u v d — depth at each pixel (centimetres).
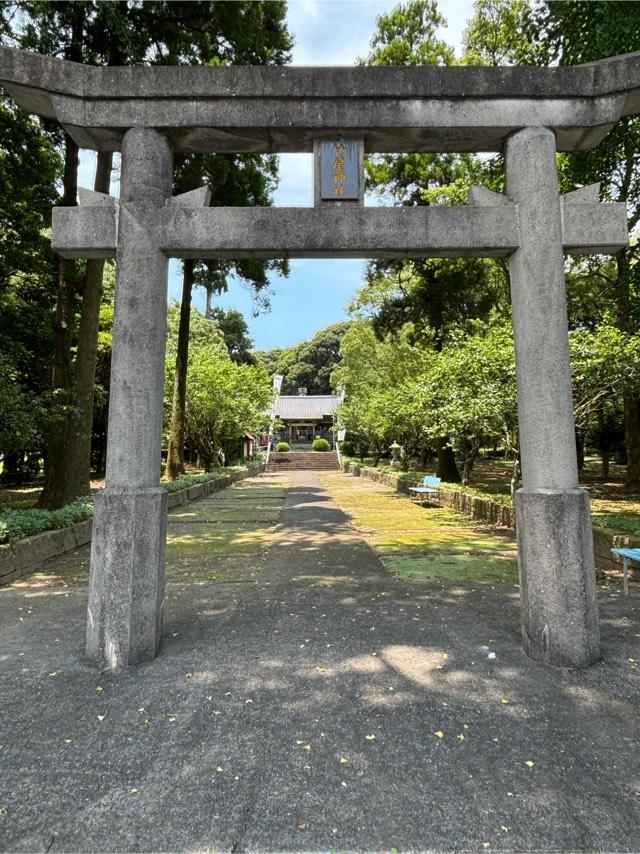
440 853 203
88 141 439
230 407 2072
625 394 997
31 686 349
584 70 411
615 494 1362
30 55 400
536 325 399
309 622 474
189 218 412
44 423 920
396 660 387
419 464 3088
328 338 6025
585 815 224
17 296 1342
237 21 1084
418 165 1716
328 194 426
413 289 1856
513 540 895
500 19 1355
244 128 418
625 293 1199
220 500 1596
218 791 240
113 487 394
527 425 402
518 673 363
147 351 402
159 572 403
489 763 260
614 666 374
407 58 1648
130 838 212
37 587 609
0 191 988
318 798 234
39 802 234
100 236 411
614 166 1128
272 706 319
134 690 341
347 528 1048
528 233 406
